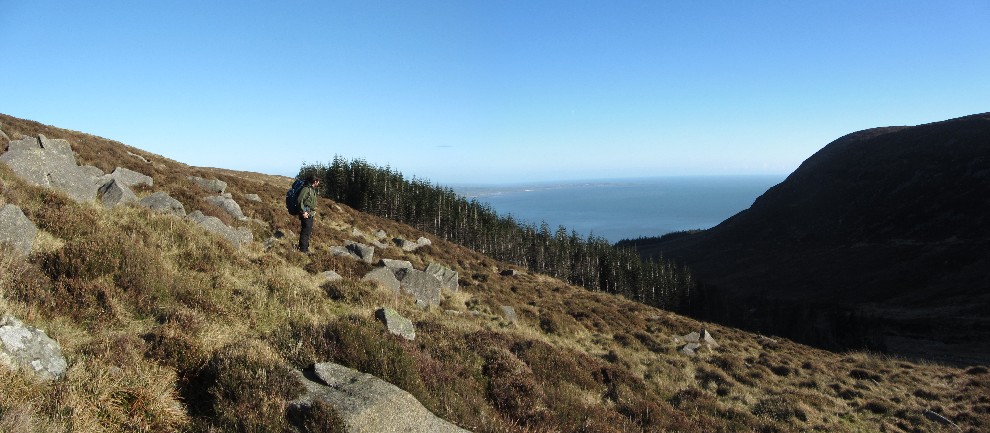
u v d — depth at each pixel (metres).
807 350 33.09
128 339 5.79
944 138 160.00
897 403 18.94
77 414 4.41
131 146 41.66
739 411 14.42
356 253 20.14
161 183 20.88
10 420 3.89
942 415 17.61
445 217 82.81
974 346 56.72
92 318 6.40
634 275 91.62
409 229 42.19
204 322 7.10
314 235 21.97
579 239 108.00
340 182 76.19
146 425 4.68
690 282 92.38
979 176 132.50
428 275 18.62
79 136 31.55
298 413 5.39
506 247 85.50
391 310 9.98
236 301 8.78
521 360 10.56
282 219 22.45
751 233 178.00
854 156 186.25
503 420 7.28
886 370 25.55
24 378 4.49
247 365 5.95
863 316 76.94
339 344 7.30
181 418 5.05
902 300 95.19
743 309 84.62
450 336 10.27
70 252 7.59
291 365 6.61
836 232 149.88
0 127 21.33
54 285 6.70
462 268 33.19
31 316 5.78
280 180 77.94
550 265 88.31
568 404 9.10
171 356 5.84
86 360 5.21
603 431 8.37
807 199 180.88
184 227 12.09
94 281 7.09
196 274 9.57
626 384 13.09
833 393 19.75
